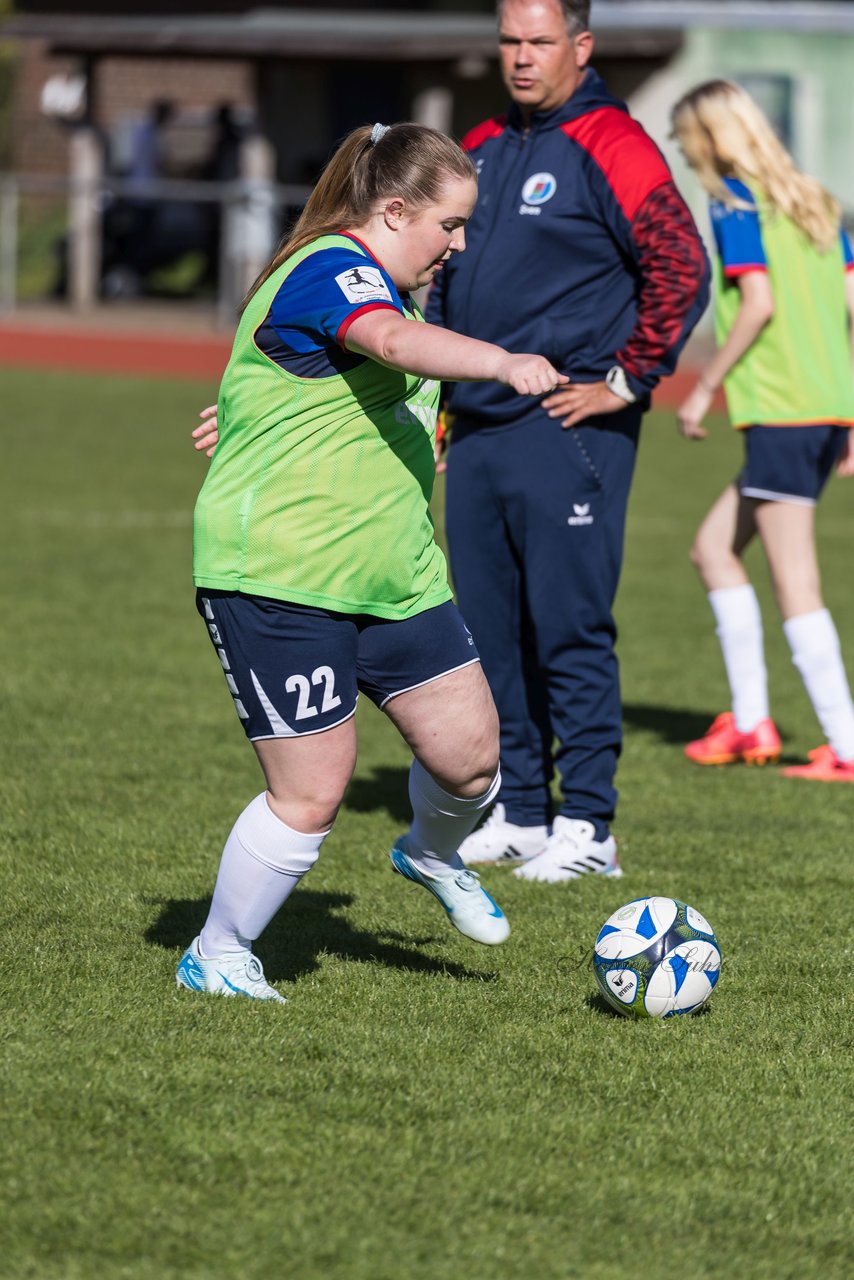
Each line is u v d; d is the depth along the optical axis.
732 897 18.75
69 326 91.56
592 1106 12.95
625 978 14.83
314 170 92.75
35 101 117.88
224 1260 10.52
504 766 20.58
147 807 21.23
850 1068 13.95
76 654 30.59
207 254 102.38
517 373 11.88
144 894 17.73
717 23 85.62
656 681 30.83
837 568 42.44
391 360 12.45
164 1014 14.30
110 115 113.12
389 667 14.23
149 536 43.38
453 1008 14.89
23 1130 12.05
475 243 19.55
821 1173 12.05
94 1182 11.37
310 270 13.30
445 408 19.86
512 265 19.20
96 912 17.08
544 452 19.28
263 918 14.73
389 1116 12.55
